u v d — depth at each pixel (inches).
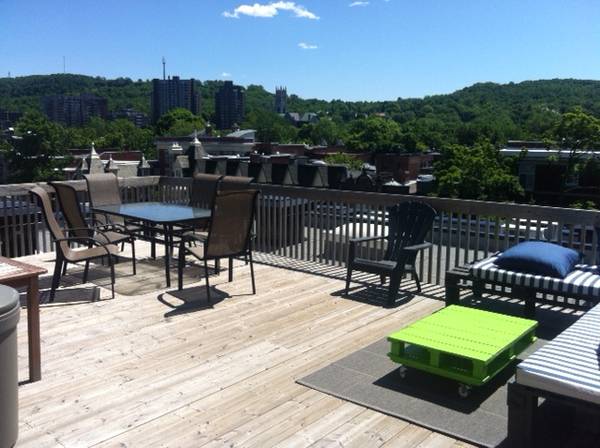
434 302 205.9
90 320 182.9
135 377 140.0
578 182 1745.8
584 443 107.9
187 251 213.5
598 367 99.8
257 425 117.0
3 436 101.7
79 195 301.3
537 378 98.6
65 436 112.2
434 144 3157.0
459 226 218.8
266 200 289.1
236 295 213.8
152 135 4109.3
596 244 190.2
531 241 187.0
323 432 114.3
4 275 128.5
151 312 191.8
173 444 109.7
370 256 250.7
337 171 748.6
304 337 169.2
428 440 111.4
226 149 2407.7
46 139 2608.3
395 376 140.6
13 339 102.9
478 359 123.0
